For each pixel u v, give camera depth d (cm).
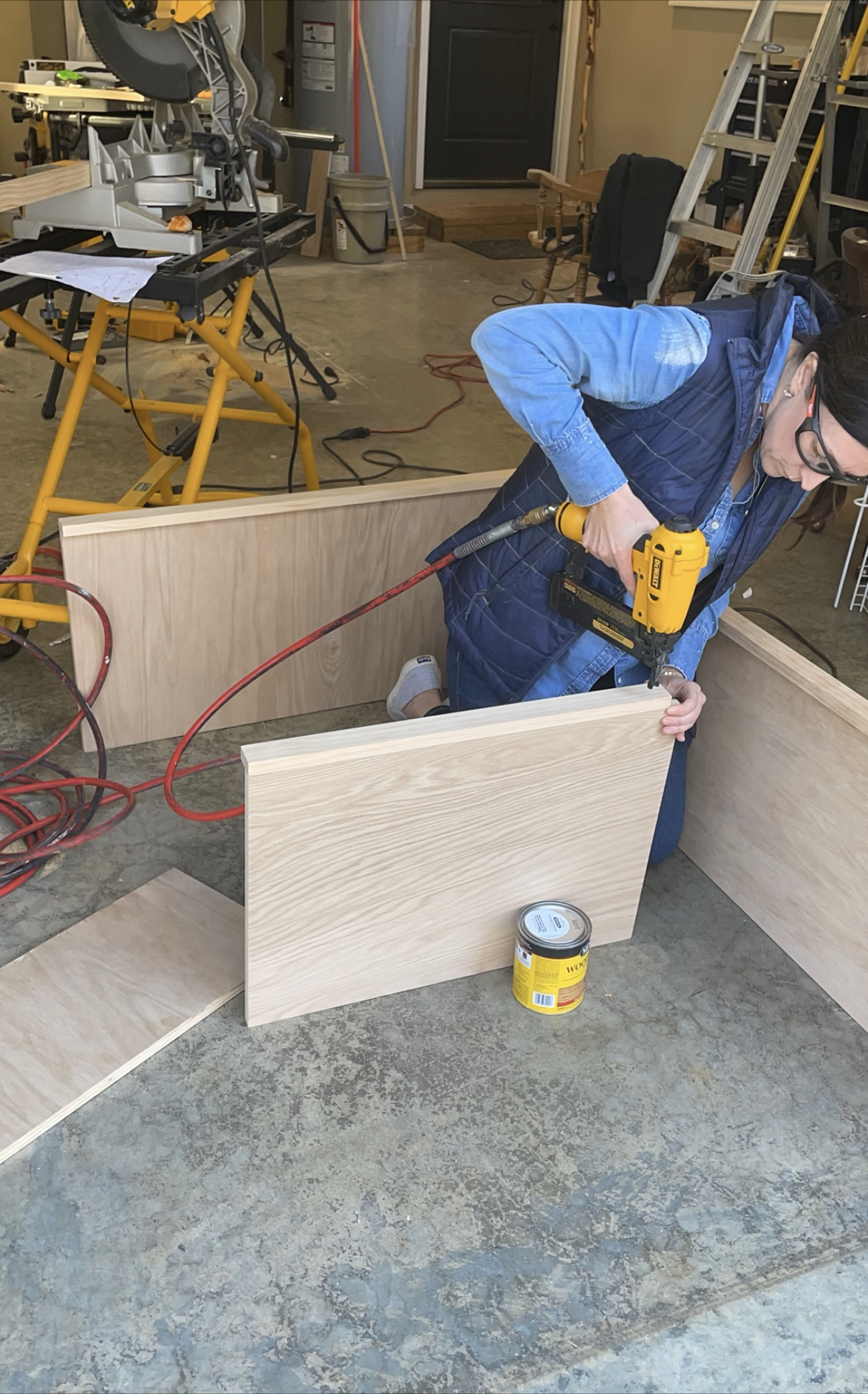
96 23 201
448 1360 124
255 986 158
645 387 139
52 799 206
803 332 143
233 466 353
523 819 162
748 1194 145
